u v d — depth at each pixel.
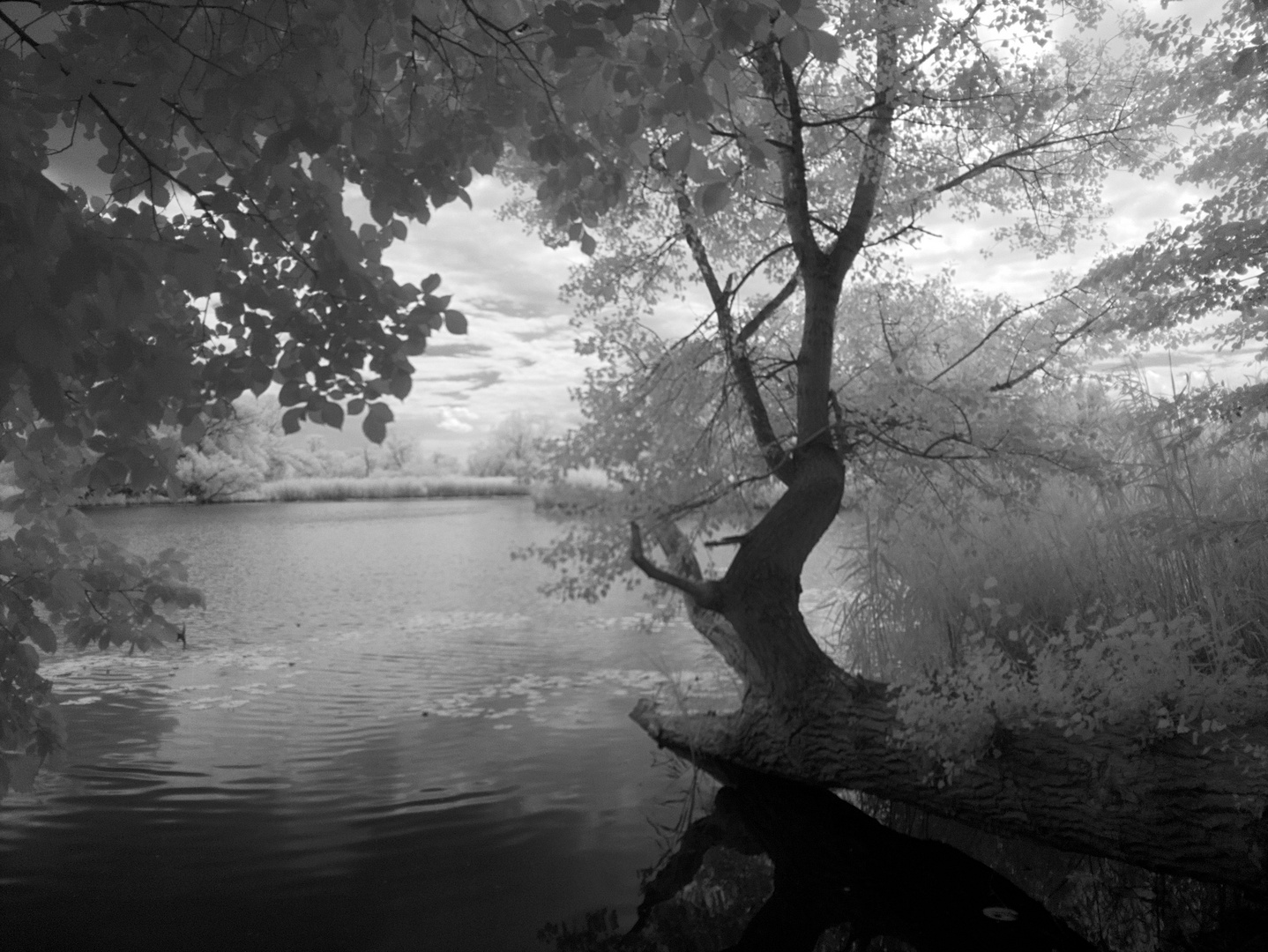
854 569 5.71
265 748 4.40
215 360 1.97
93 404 1.66
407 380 2.03
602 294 5.07
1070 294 4.60
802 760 3.97
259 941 2.47
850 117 4.19
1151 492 4.50
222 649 7.07
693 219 4.52
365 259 2.14
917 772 3.55
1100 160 4.81
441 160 2.16
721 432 4.93
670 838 3.32
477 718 4.96
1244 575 3.89
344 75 1.84
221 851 3.12
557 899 2.79
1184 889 2.86
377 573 12.10
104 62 1.72
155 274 1.56
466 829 3.37
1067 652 3.81
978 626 4.39
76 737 4.58
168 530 18.94
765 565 4.19
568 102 2.09
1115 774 2.95
